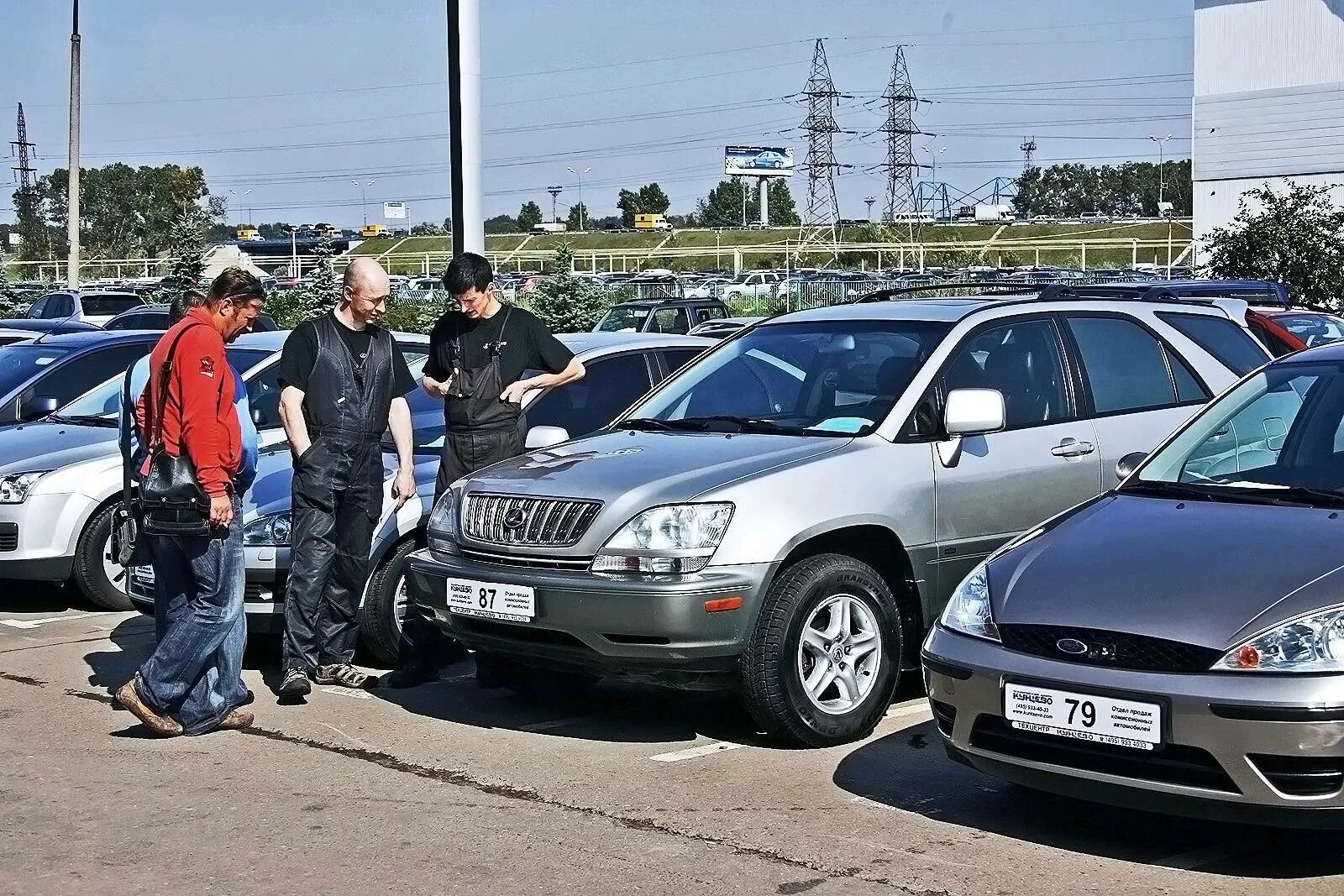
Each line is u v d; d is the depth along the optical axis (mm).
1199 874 4770
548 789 5809
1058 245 73438
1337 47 38906
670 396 7578
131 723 6906
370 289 7242
